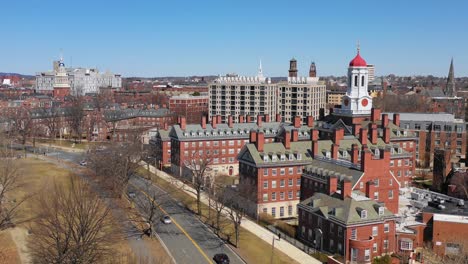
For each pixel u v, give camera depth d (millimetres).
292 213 117625
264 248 89500
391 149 127688
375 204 87188
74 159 170375
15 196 109750
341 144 123250
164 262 79125
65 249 65438
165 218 103000
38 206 97000
